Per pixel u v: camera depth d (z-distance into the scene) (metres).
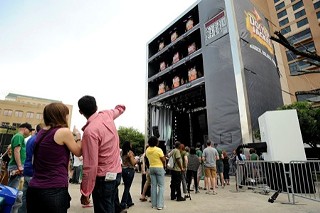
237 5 14.46
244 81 12.11
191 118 21.45
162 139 19.08
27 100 72.06
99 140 2.13
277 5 42.22
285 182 6.04
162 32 21.23
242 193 7.30
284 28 40.09
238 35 13.36
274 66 16.00
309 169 6.09
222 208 5.02
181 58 19.19
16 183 3.88
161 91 19.61
